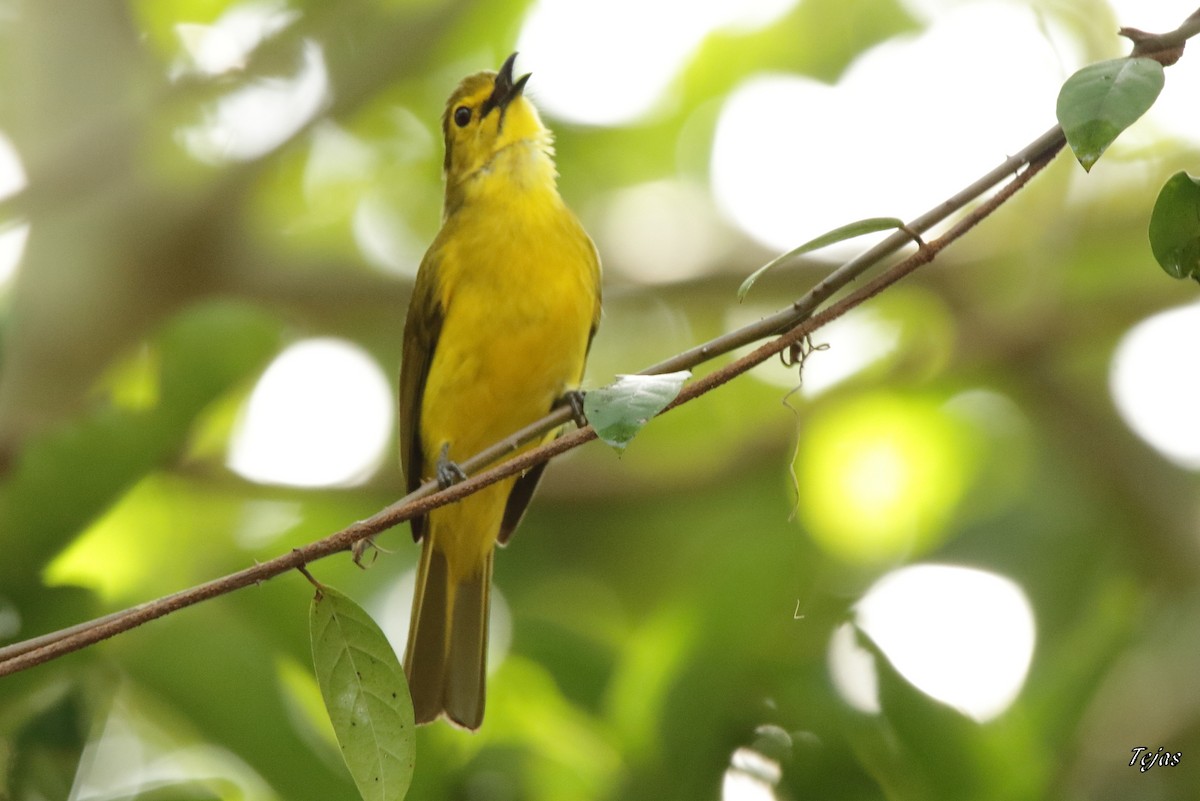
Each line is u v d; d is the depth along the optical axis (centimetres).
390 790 556
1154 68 527
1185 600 1224
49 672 778
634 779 870
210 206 1321
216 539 1146
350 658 561
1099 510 1316
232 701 823
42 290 1301
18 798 761
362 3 1360
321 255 1532
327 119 1334
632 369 1495
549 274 910
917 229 562
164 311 1335
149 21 1457
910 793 872
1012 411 1412
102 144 1327
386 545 1262
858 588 1200
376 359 1457
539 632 946
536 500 1309
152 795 802
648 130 1574
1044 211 1422
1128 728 1068
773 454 1330
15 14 1378
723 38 1546
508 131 970
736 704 885
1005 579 1255
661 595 1278
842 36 1548
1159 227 544
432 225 1533
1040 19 1463
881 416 1400
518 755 903
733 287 1457
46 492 763
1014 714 984
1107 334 1367
